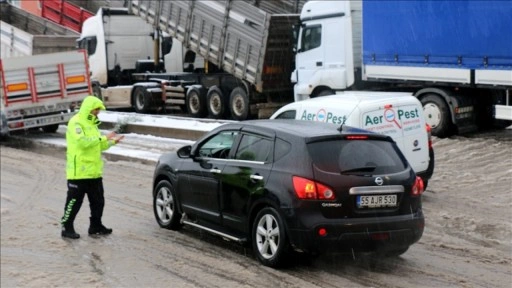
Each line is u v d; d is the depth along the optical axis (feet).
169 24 74.23
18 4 123.95
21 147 61.05
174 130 58.85
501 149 45.39
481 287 22.35
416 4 51.16
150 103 79.71
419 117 34.58
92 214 30.35
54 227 32.22
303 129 24.99
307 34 60.59
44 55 62.44
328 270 24.30
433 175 40.27
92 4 109.60
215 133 28.04
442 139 50.62
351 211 22.97
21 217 34.55
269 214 24.27
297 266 24.76
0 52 81.51
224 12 67.21
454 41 49.19
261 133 25.62
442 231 29.55
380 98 33.81
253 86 67.87
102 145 30.25
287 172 23.67
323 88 60.13
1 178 45.60
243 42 65.87
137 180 43.14
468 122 51.21
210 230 27.53
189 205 28.71
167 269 25.05
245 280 23.38
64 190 41.27
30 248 28.63
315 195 22.84
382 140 24.91
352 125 32.53
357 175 23.27
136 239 29.45
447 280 23.09
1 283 24.13
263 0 72.84
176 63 85.10
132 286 23.25
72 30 97.14
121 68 86.53
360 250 23.13
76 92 64.23
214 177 26.86
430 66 50.93
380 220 23.21
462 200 34.65
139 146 55.42
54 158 53.47
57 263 26.35
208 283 23.25
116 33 86.12
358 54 57.62
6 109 61.26
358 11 57.57
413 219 23.85
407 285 22.58
